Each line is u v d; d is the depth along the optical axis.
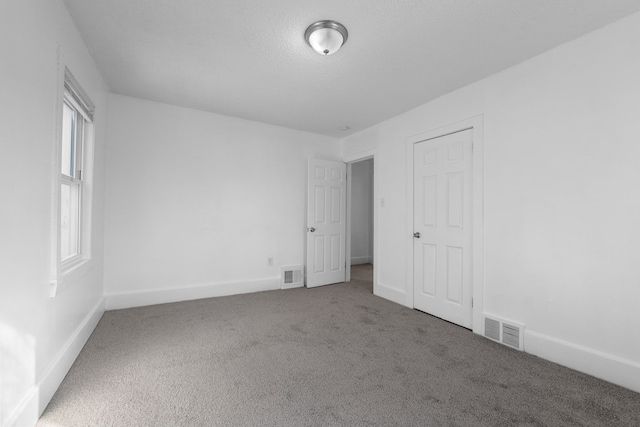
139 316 2.95
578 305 2.05
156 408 1.57
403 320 2.97
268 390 1.75
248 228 3.96
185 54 2.36
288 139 4.27
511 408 1.61
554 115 2.19
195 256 3.61
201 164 3.64
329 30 1.94
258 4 1.78
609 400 1.69
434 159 3.16
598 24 1.92
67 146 2.30
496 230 2.55
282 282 4.18
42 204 1.55
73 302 2.06
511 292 2.43
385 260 3.78
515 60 2.37
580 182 2.05
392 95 3.07
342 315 3.10
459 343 2.45
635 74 1.82
